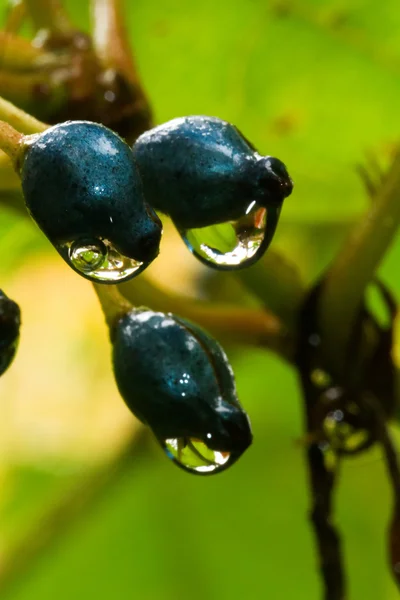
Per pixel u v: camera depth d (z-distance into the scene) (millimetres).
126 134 168
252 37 203
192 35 204
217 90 204
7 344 136
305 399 168
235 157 139
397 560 163
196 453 141
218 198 138
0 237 218
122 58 169
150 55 205
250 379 244
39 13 172
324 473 166
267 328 169
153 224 134
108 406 251
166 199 139
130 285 164
